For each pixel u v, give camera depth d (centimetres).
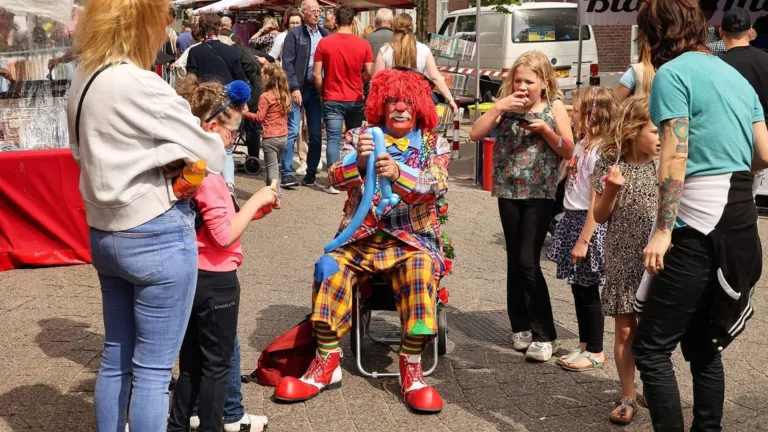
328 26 1151
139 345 292
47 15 620
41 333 493
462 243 727
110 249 280
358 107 920
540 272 466
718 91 313
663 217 312
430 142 421
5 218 613
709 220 312
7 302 547
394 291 417
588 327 454
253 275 622
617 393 423
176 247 285
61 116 633
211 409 331
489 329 518
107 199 273
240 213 327
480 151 977
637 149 380
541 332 463
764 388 428
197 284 320
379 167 385
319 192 927
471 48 1392
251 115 887
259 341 488
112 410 299
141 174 276
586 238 424
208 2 1914
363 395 418
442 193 407
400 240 413
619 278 379
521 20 1647
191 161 278
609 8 884
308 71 930
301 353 427
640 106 373
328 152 924
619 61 2105
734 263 313
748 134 319
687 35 322
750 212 319
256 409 401
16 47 618
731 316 319
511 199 463
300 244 712
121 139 271
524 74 453
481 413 399
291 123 932
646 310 330
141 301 287
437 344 453
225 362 333
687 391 423
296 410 401
